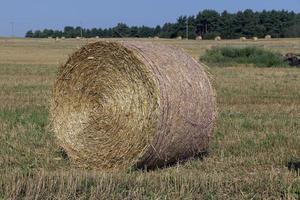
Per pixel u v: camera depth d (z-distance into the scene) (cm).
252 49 4353
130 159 963
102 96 1009
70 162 1025
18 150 1091
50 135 1216
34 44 7612
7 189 747
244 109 1716
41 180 772
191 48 6281
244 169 952
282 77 2953
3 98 1934
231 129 1335
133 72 972
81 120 1030
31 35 12900
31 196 724
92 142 1009
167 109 941
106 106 1001
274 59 4147
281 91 2245
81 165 1013
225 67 3900
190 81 995
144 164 968
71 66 1053
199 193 759
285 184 788
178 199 728
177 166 973
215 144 1163
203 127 1021
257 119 1496
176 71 984
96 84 1018
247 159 1027
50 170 937
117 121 981
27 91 2173
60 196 730
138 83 962
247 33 11800
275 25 11762
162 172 912
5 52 5869
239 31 11825
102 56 1013
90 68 1032
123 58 985
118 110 984
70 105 1054
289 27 11688
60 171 889
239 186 784
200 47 6556
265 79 2808
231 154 1084
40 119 1434
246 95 2092
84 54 1034
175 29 11594
